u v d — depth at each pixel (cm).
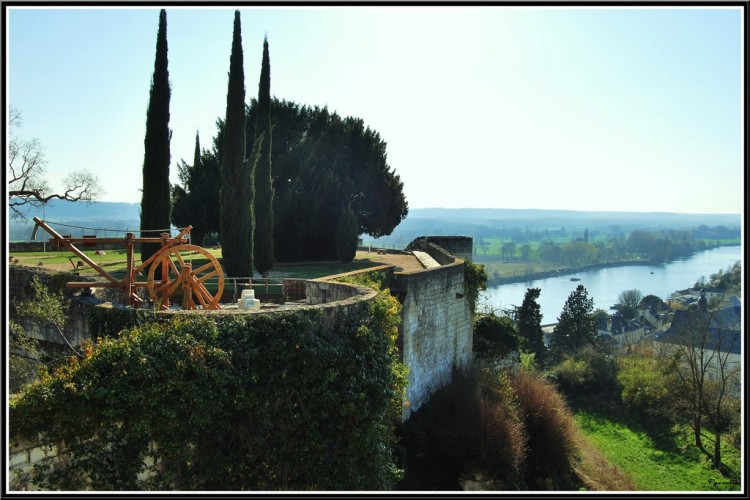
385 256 3456
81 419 756
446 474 1848
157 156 2119
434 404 2034
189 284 1352
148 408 794
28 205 3391
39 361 1239
